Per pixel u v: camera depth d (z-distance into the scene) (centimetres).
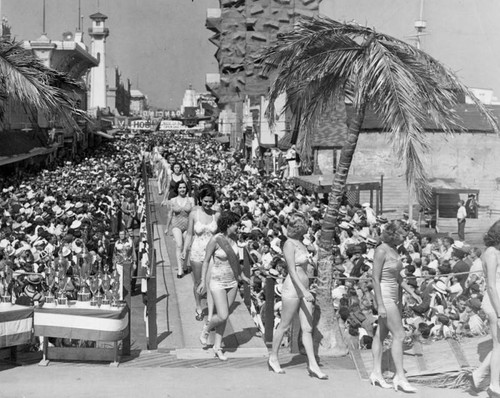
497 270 786
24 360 940
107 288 945
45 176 3925
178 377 874
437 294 1030
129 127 14012
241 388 834
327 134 3728
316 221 1941
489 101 3538
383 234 826
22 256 1451
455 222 3209
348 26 1004
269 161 4906
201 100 16275
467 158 3466
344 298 1039
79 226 1847
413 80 969
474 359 885
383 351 934
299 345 991
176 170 1712
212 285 968
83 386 831
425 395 815
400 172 3600
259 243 1680
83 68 8262
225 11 8525
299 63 1041
